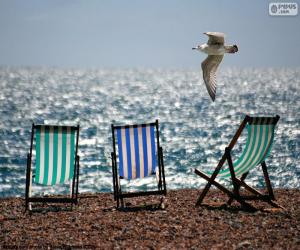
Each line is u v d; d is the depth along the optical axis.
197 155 113.00
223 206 32.47
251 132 30.92
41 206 34.50
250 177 87.12
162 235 25.81
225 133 157.38
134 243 24.67
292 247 23.48
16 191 81.56
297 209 31.19
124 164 33.22
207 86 31.27
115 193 32.81
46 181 33.09
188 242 24.55
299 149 121.62
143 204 33.75
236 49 30.95
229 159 31.52
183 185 80.12
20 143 137.50
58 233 26.83
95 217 30.03
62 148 32.97
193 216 29.50
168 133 157.38
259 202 34.00
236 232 26.00
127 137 33.16
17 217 30.67
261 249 23.28
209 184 32.25
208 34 30.06
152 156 33.47
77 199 34.69
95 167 95.50
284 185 82.69
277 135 152.75
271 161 103.44
